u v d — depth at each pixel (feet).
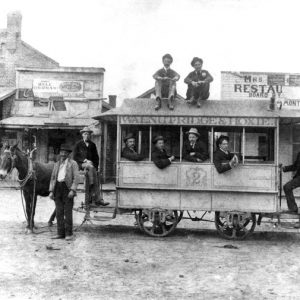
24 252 29.40
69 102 91.71
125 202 35.81
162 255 29.12
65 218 34.35
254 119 35.27
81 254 29.01
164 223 36.27
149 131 39.01
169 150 39.09
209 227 42.55
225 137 35.70
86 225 41.63
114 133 43.52
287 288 22.27
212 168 35.32
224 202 35.19
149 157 36.01
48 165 38.63
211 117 35.55
